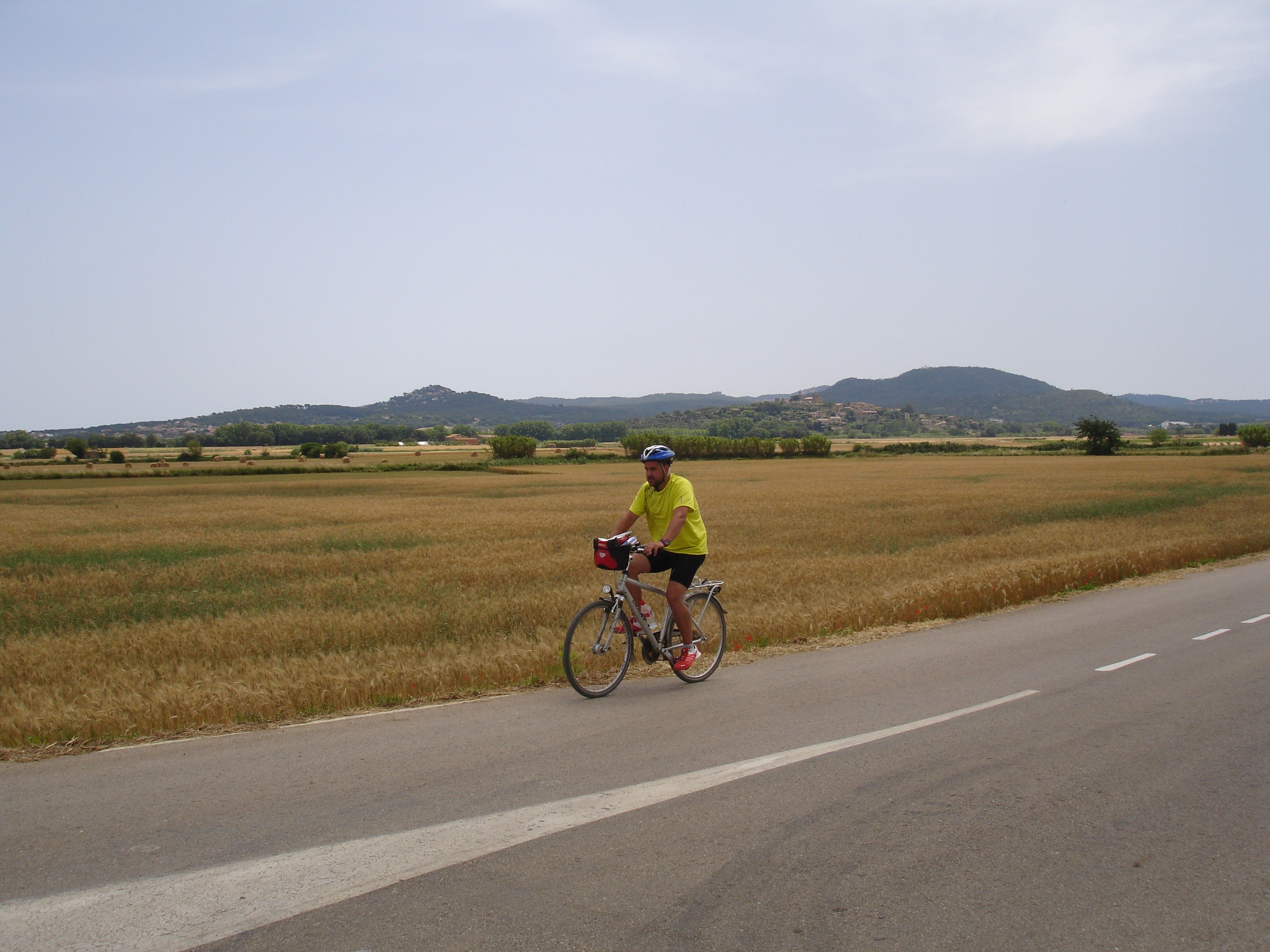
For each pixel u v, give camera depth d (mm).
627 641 7664
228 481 73062
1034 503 37875
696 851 4203
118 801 4844
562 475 80875
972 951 3352
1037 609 12539
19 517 37688
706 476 71562
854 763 5535
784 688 7688
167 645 10875
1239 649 9305
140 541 26859
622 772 5336
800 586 14852
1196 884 3928
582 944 3367
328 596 15641
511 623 11969
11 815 4645
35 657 10250
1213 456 105312
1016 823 4574
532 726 6410
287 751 5797
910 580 15477
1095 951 3373
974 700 7211
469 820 4559
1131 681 7875
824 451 128500
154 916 3553
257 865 4020
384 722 6559
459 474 85125
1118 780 5230
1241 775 5336
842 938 3436
